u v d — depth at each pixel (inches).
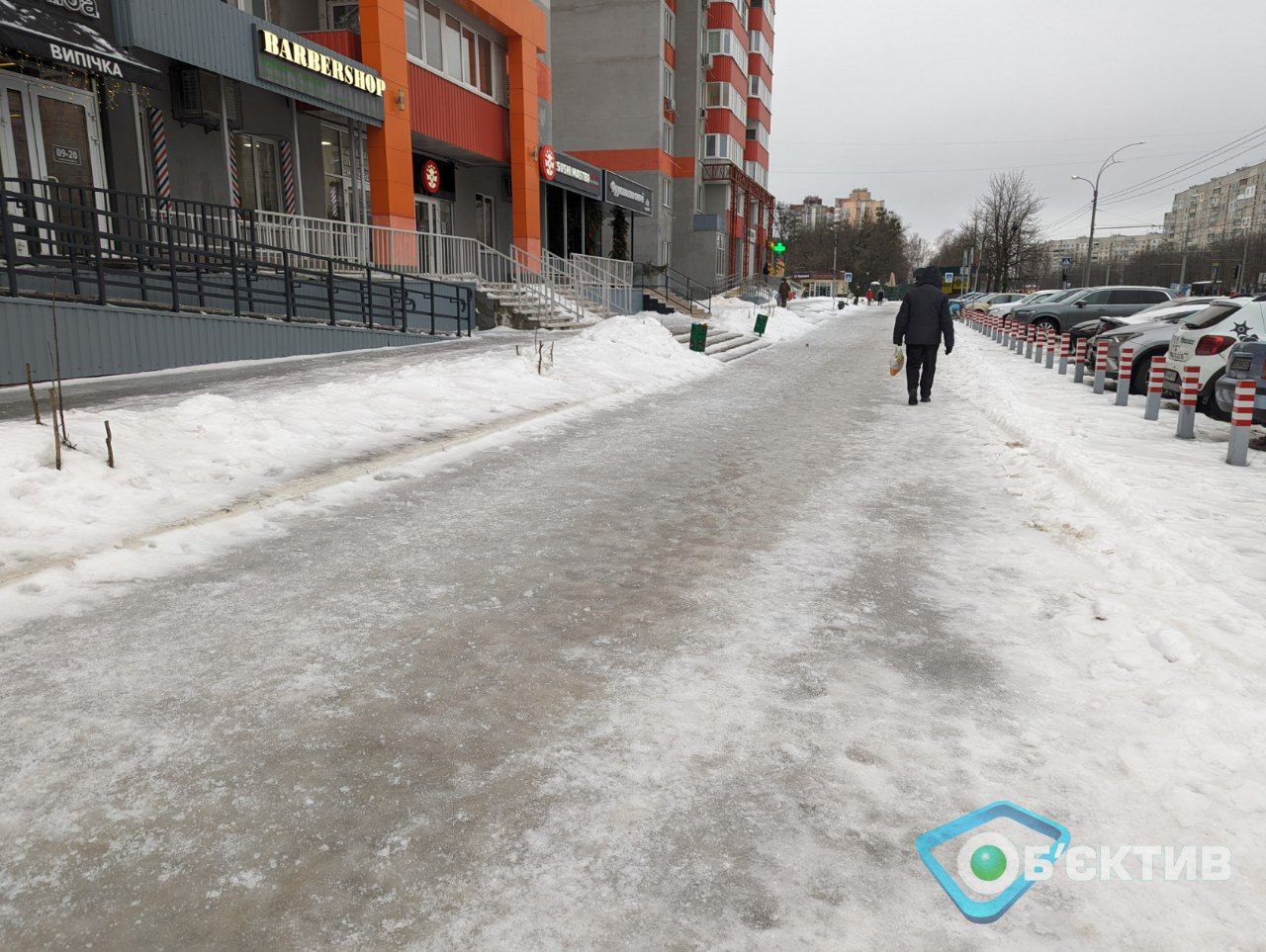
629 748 102.1
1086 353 562.3
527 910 74.6
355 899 75.7
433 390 367.6
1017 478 264.5
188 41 523.8
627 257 1382.9
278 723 106.3
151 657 123.6
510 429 328.5
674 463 285.9
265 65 586.6
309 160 732.7
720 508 225.8
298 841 83.4
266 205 690.2
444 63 852.0
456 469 260.8
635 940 71.2
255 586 154.9
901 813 89.9
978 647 134.3
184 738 101.8
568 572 169.2
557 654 129.4
